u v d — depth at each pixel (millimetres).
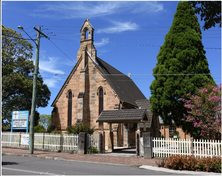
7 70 35062
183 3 26922
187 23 26281
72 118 33969
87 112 33250
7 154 20156
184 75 24828
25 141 24156
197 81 24266
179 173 12609
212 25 12789
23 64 37438
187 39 25531
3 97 35656
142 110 23172
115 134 29828
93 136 22797
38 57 22000
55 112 35062
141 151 19688
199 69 24750
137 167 14680
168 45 26469
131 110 23625
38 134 24266
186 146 18750
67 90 35188
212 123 18953
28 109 37562
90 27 36062
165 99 24688
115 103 31906
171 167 13859
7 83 33938
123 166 15039
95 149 22266
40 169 12195
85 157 18797
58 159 17594
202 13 12805
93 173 11539
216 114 19109
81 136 21766
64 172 11484
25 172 11016
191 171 13164
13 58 36125
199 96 21344
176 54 25625
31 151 20047
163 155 18516
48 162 15523
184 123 25141
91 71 34281
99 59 39094
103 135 23219
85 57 35094
